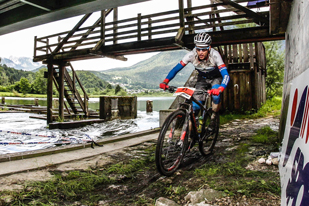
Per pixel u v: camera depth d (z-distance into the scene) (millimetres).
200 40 3189
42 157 3805
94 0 6070
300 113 2123
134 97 13688
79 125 10406
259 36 6676
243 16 6816
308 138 1660
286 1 3322
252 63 9633
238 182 2609
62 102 12062
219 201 2195
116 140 5281
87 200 2375
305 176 1500
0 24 8281
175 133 3170
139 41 8445
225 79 3270
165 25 8031
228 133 5965
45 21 7672
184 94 3107
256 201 2150
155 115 15492
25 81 93000
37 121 12375
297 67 2705
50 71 11633
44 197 2365
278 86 19969
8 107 20750
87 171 3217
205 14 7438
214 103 3832
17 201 2256
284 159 2541
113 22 9188
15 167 3209
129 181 2934
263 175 2781
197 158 3844
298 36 2742
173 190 2561
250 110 9922
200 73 3736
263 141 4637
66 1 6527
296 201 1546
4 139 6809
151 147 4660
